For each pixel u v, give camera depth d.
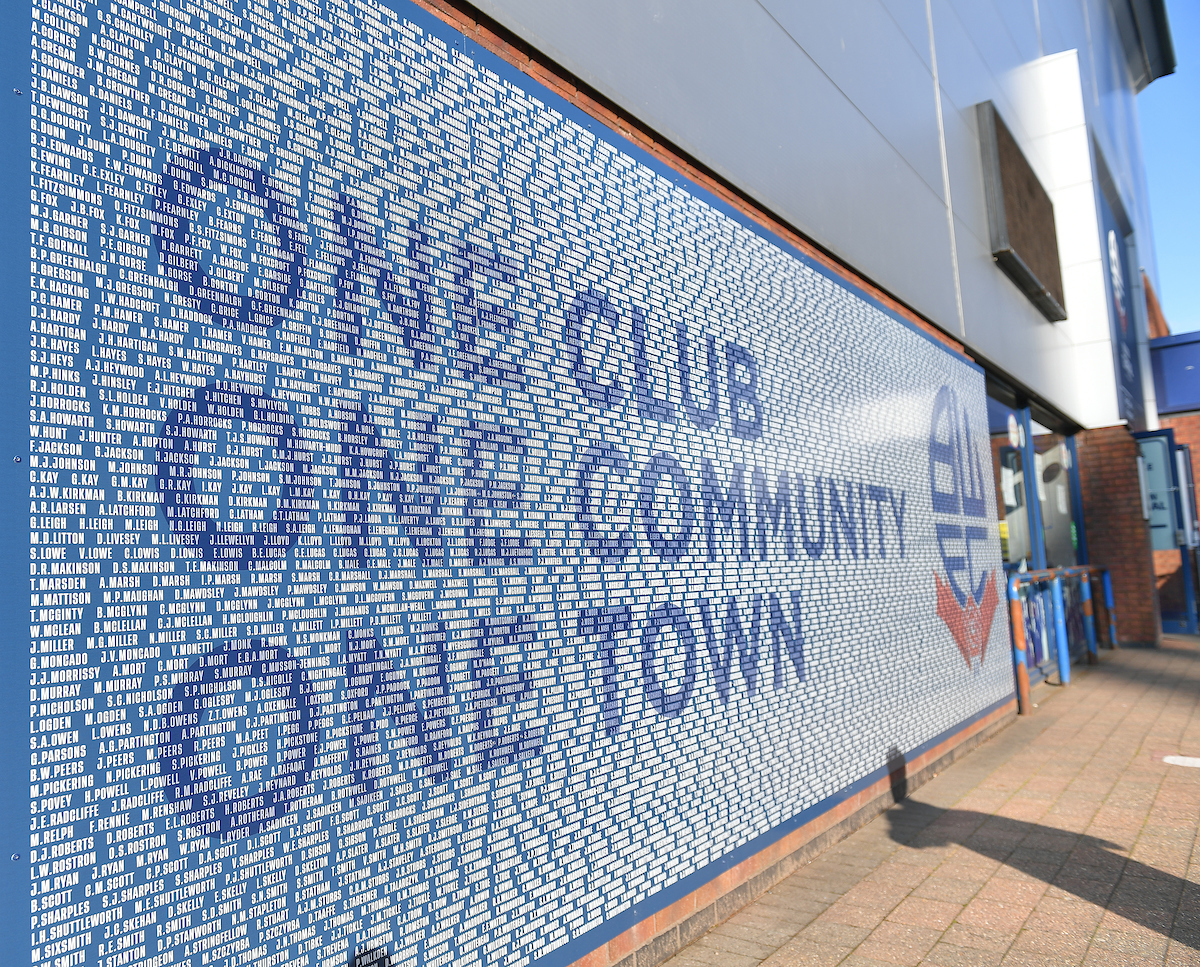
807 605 4.57
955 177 8.28
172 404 1.80
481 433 2.60
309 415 2.09
